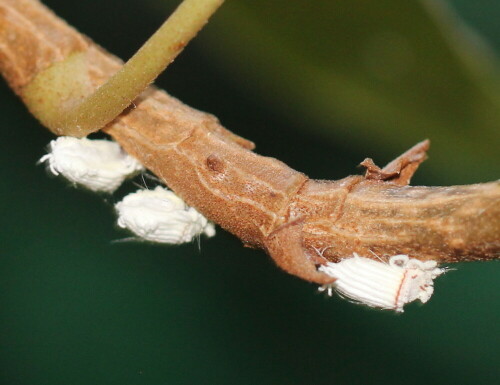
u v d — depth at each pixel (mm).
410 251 127
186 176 133
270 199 130
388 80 159
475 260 125
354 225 128
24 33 139
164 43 127
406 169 132
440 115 159
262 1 158
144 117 134
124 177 136
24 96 139
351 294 129
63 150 135
